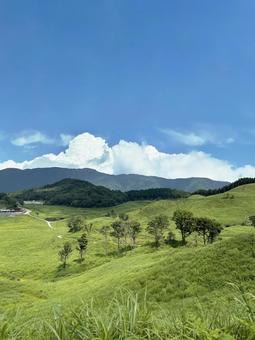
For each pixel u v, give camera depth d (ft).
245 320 15.60
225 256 196.54
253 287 163.43
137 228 640.58
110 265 396.78
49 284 370.12
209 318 17.26
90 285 296.10
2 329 14.70
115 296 17.19
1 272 541.75
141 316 16.29
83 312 16.05
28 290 336.49
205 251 209.05
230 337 14.25
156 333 15.19
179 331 15.76
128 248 620.90
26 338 15.16
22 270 552.41
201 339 14.84
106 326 15.12
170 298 173.68
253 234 216.13
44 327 15.51
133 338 14.74
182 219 593.42
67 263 562.66
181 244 588.09
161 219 623.36
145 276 204.33
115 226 644.27
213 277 181.68
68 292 309.83
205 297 139.85
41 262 581.53
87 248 630.33
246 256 195.21
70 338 14.96
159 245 591.78
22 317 16.10
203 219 575.38
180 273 193.26
